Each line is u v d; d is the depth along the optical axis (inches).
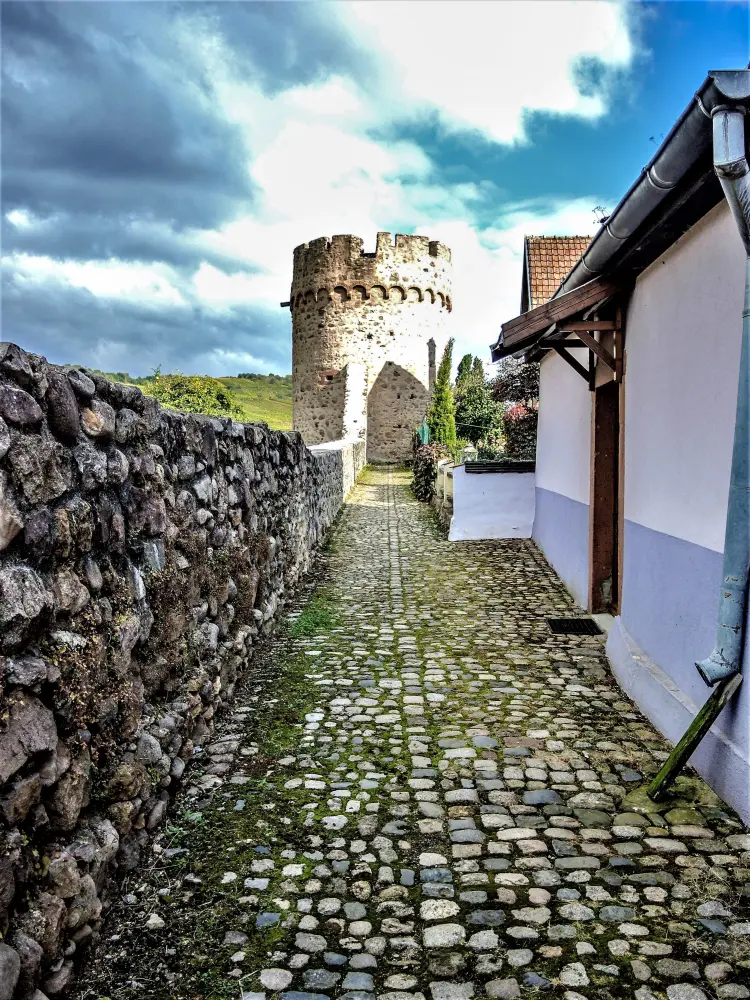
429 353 1058.1
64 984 89.3
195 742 159.2
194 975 97.7
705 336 156.5
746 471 133.0
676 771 144.4
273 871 121.1
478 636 260.2
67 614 99.6
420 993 95.1
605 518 281.4
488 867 122.4
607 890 115.7
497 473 447.8
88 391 110.0
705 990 94.8
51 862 90.1
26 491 89.8
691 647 164.9
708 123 117.3
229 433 206.2
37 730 87.2
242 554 215.5
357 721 184.9
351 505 617.6
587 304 213.9
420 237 1037.2
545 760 162.7
